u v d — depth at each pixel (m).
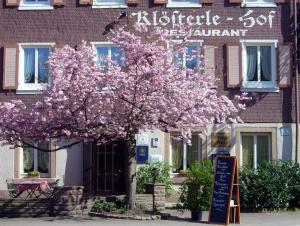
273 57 21.17
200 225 14.95
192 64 19.33
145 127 16.52
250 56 21.33
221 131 20.70
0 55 21.11
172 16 21.16
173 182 19.94
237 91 20.92
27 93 20.95
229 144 20.69
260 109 20.89
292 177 19.06
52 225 14.42
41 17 21.30
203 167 16.44
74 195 16.78
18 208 16.59
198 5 21.22
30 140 18.28
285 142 20.80
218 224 15.26
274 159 20.53
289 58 21.02
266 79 21.22
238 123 20.75
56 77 15.95
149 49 15.98
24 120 16.23
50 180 20.56
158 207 17.59
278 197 18.62
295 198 19.06
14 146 17.42
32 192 18.70
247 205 18.64
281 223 15.59
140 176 19.59
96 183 20.77
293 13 21.19
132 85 15.67
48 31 21.22
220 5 21.27
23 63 21.27
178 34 18.50
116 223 14.85
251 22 21.22
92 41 21.11
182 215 16.89
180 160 20.86
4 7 21.31
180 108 16.19
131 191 16.89
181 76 16.34
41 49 21.31
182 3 21.28
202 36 21.12
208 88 17.09
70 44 21.12
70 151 20.73
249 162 20.91
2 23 21.25
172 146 20.88
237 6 21.30
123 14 21.08
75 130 16.17
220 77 20.91
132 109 16.02
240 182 18.58
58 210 16.64
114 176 20.77
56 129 16.25
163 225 14.62
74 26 21.20
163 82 15.87
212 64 20.94
